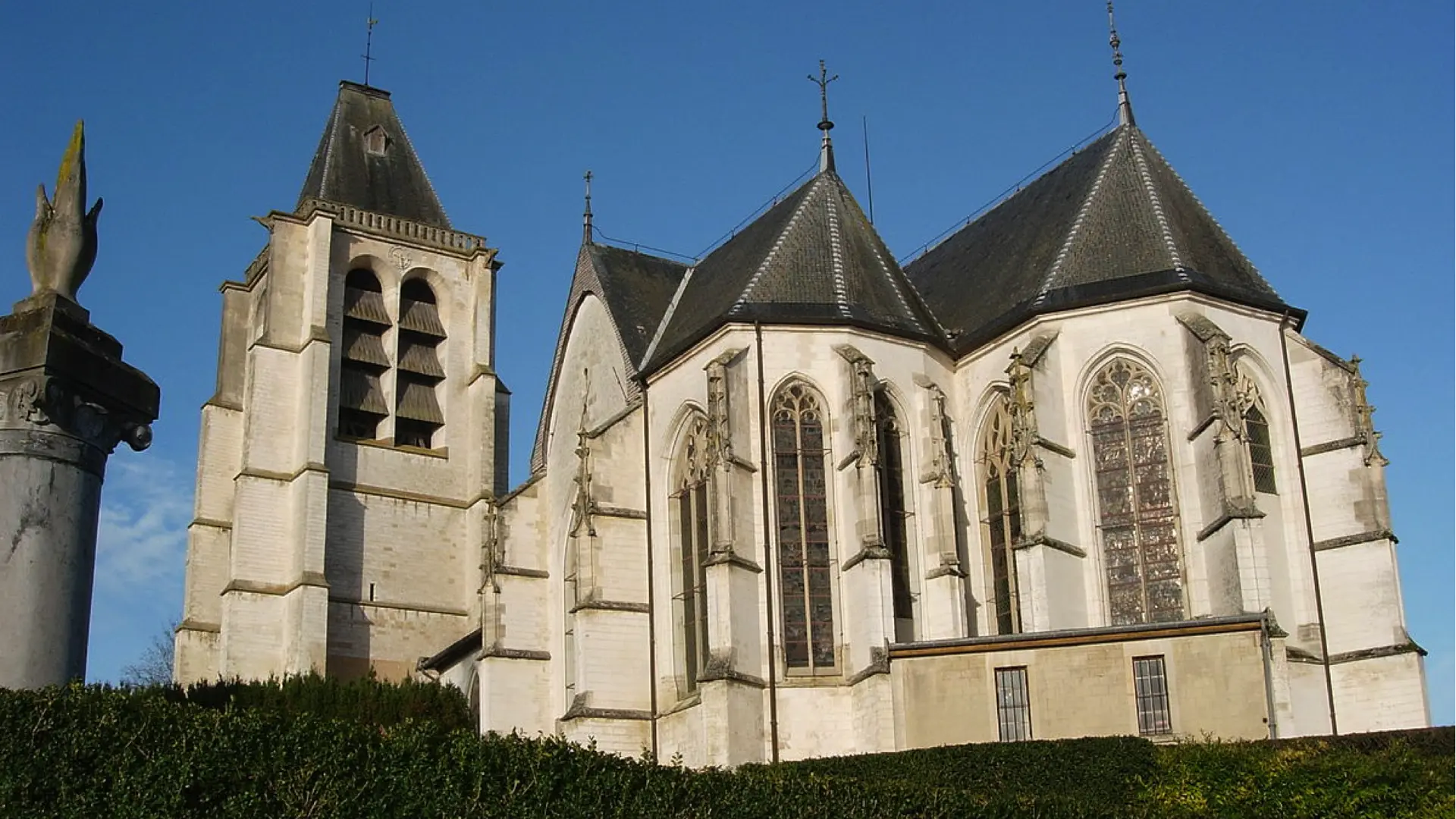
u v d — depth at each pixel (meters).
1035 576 55.16
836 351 61.34
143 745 24.56
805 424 61.00
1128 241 61.25
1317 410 57.88
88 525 26.70
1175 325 58.06
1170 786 42.78
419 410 95.06
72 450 26.58
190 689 47.12
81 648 26.25
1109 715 48.78
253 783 25.25
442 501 92.88
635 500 65.19
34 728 23.53
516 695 71.56
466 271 98.88
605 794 29.55
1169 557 56.34
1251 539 52.66
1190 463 56.41
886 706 53.75
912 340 63.12
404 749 27.33
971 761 45.00
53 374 26.30
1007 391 61.84
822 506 59.94
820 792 34.06
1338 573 55.81
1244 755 42.72
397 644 88.62
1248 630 48.09
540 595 73.69
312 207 92.56
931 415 61.41
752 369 61.19
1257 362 59.03
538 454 79.44
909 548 60.31
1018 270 65.62
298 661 82.19
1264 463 58.09
